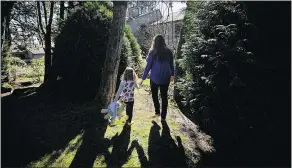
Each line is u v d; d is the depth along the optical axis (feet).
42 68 41.42
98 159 12.28
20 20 31.94
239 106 12.79
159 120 17.11
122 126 16.19
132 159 12.32
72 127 16.06
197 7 17.26
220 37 13.92
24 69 40.29
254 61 12.34
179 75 22.12
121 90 15.99
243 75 12.84
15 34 32.65
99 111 18.57
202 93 15.15
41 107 19.99
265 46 12.88
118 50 18.38
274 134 12.28
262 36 12.82
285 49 12.23
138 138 14.42
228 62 12.82
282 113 12.17
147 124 16.40
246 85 12.75
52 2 29.07
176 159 12.51
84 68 22.25
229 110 13.29
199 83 15.56
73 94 22.67
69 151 13.00
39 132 15.24
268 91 12.46
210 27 14.87
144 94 24.82
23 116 17.83
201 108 14.24
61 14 31.45
